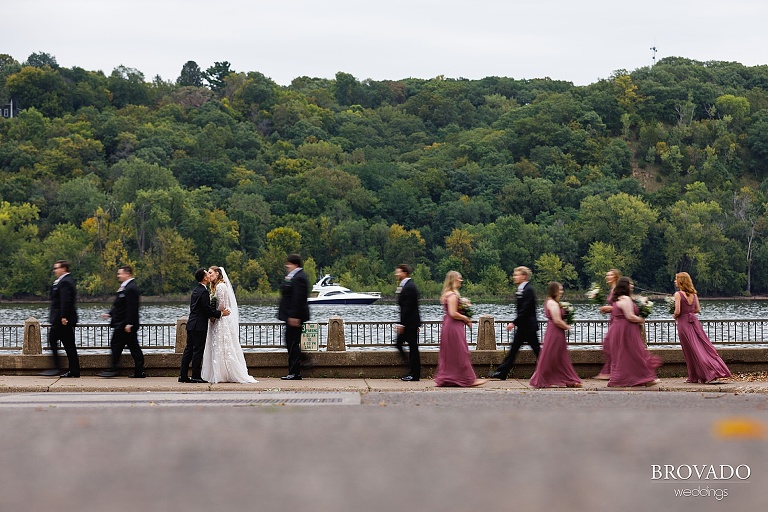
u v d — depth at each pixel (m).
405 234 147.75
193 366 18.86
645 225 148.00
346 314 100.00
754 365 21.33
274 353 20.62
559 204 173.75
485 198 172.62
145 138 194.12
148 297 131.25
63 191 147.25
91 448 10.55
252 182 174.12
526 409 13.77
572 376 18.30
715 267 144.75
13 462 9.80
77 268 129.88
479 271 140.00
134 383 18.64
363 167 185.50
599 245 144.38
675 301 18.95
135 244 138.62
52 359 20.31
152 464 9.66
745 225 149.75
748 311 110.25
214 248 138.12
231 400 15.39
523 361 20.73
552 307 18.23
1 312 108.00
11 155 170.25
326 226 147.12
